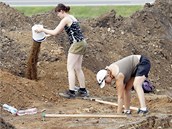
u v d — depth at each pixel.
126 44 43.03
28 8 60.19
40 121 25.08
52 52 34.66
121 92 24.70
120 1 62.28
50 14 41.66
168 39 47.56
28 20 40.62
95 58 38.44
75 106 28.12
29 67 30.81
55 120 25.12
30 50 32.97
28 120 25.30
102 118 25.05
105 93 32.47
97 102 29.38
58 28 29.31
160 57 44.25
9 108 26.69
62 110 27.17
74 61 29.47
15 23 39.34
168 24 49.38
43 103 28.31
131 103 30.02
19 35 36.53
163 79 41.47
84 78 30.72
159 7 49.94
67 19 29.00
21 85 28.95
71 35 29.14
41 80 31.00
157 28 47.59
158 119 23.39
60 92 30.23
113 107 28.45
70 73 29.61
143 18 47.94
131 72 24.81
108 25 46.16
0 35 35.72
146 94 34.88
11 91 28.12
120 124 23.67
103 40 41.97
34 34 30.06
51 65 33.12
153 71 41.75
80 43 29.25
